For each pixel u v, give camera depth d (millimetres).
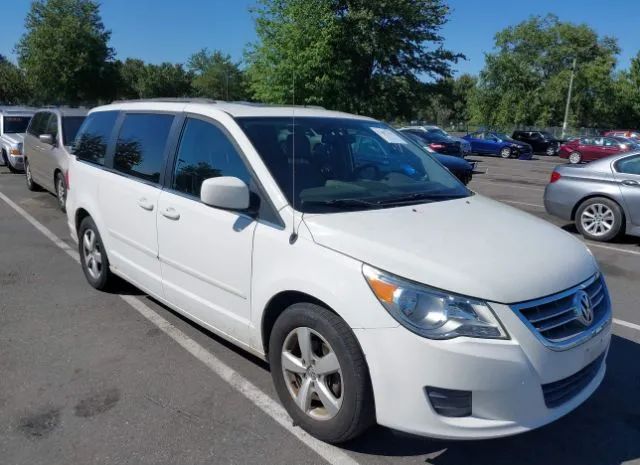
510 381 2523
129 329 4488
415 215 3227
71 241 7383
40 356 3996
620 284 6199
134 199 4297
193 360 3971
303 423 3064
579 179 8602
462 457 2979
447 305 2543
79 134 5527
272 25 24094
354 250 2775
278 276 3043
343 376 2770
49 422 3188
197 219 3627
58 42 41594
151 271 4234
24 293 5297
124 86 46594
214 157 3664
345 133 3967
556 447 3098
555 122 50781
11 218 8766
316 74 28234
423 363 2520
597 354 2893
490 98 51344
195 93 88500
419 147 4477
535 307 2635
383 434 3133
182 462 2869
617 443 3148
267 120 3713
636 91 53000
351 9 30266
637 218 8062
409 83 34281
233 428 3168
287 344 3096
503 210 3648
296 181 3297
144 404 3396
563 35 50000
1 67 58250
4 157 14148
